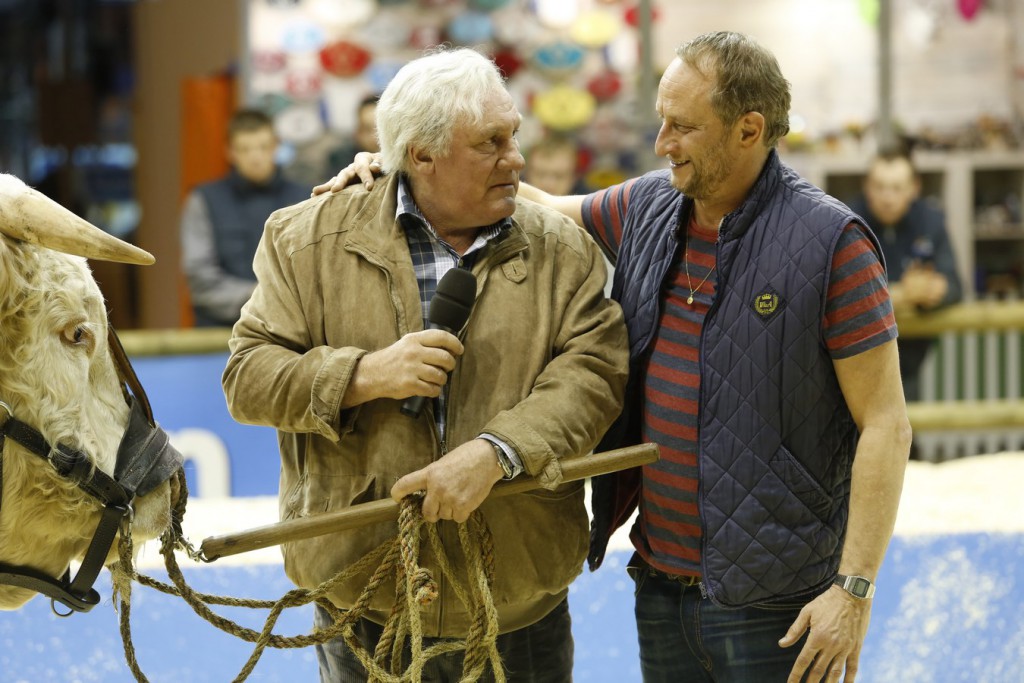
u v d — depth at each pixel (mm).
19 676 6801
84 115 17312
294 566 5102
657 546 5273
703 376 5035
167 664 6906
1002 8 13586
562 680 5477
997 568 7125
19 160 17688
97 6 17453
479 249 5031
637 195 5594
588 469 4738
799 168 13539
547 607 5293
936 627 7066
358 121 11438
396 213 5070
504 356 4953
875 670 7004
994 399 12055
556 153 11250
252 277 11055
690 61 4867
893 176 10953
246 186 11047
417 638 4578
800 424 4953
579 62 13117
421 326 4906
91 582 4664
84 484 4555
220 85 13609
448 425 4906
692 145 4875
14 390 4441
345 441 4953
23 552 4633
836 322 4879
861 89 13578
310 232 5059
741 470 4965
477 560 4762
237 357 4953
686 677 5383
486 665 5199
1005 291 13891
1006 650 7066
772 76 4879
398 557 4789
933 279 10867
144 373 10117
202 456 10133
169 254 15547
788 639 4883
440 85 4832
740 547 4957
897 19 13477
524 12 13039
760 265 4945
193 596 4914
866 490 4883
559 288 5117
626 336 5199
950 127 13695
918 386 11219
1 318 4375
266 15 12828
